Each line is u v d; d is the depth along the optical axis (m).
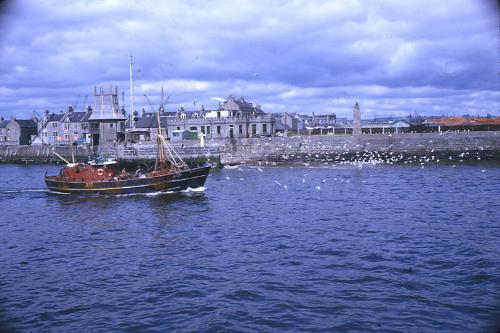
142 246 32.53
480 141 82.00
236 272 26.36
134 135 114.88
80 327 20.41
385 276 25.00
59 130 123.00
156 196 55.56
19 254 31.41
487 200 44.88
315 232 34.66
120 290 24.31
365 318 20.39
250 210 44.44
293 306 21.72
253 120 110.25
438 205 43.28
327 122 164.25
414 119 139.25
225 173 77.19
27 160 113.94
